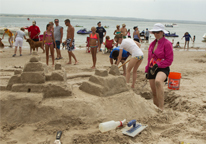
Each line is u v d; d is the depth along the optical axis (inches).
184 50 705.0
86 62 397.1
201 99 204.4
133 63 215.2
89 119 139.4
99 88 156.0
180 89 239.8
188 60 461.4
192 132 134.6
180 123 147.6
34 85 148.1
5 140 121.2
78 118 137.9
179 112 173.5
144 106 164.1
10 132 128.3
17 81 153.6
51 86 148.6
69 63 371.9
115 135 126.1
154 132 138.7
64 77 159.5
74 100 145.4
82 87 171.2
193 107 184.5
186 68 357.4
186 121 152.5
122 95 162.2
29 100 140.9
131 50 215.8
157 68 171.6
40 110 138.9
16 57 438.9
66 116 137.5
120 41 239.5
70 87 159.9
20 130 130.1
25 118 138.0
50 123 135.7
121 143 120.5
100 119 141.5
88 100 147.6
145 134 131.7
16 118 138.0
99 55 500.1
